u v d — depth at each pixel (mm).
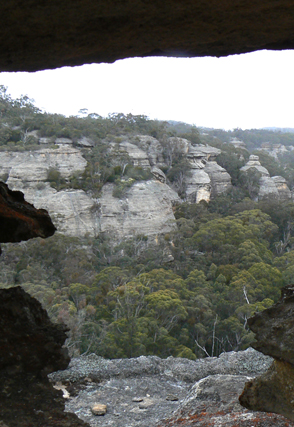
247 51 1964
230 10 1559
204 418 3738
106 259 36469
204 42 1859
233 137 150125
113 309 22281
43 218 2236
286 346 2254
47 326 2340
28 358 2162
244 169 69125
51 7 1518
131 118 77188
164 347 18812
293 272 28797
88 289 24875
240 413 3635
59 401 2105
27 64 2010
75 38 1758
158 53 1982
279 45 1894
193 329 21922
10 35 1715
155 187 46156
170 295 22922
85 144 56344
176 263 36094
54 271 30172
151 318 20281
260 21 1649
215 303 25141
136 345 17984
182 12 1584
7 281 25812
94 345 17672
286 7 1525
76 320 18812
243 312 22609
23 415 1955
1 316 2191
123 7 1537
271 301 23578
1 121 60500
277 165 82375
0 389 2029
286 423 3244
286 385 2281
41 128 58469
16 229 2055
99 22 1652
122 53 1943
